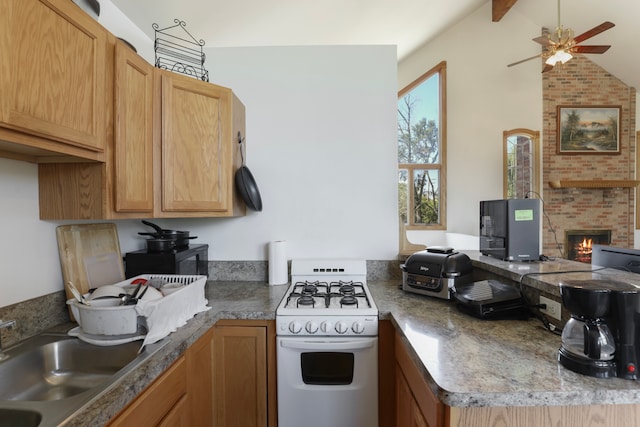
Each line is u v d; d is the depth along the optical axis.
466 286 1.48
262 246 2.03
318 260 1.91
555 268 1.41
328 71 2.01
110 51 1.13
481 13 5.48
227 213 1.65
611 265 1.44
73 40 0.95
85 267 1.35
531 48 5.43
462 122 5.62
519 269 1.38
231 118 1.66
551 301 1.15
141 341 1.07
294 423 1.41
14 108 0.77
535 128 5.50
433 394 0.83
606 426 0.73
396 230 2.01
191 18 2.25
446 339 1.04
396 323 1.23
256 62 2.01
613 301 0.76
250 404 1.45
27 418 0.71
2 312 1.05
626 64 5.15
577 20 4.93
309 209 2.02
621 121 5.51
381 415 1.42
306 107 2.01
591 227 5.52
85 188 1.15
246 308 1.46
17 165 1.11
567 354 0.83
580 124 5.51
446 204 5.71
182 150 1.46
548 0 4.86
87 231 1.38
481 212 1.88
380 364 1.41
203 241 2.03
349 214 2.02
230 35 2.74
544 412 0.74
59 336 1.12
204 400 1.31
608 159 5.54
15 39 0.77
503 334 1.08
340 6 3.10
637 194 5.53
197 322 1.28
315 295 1.64
